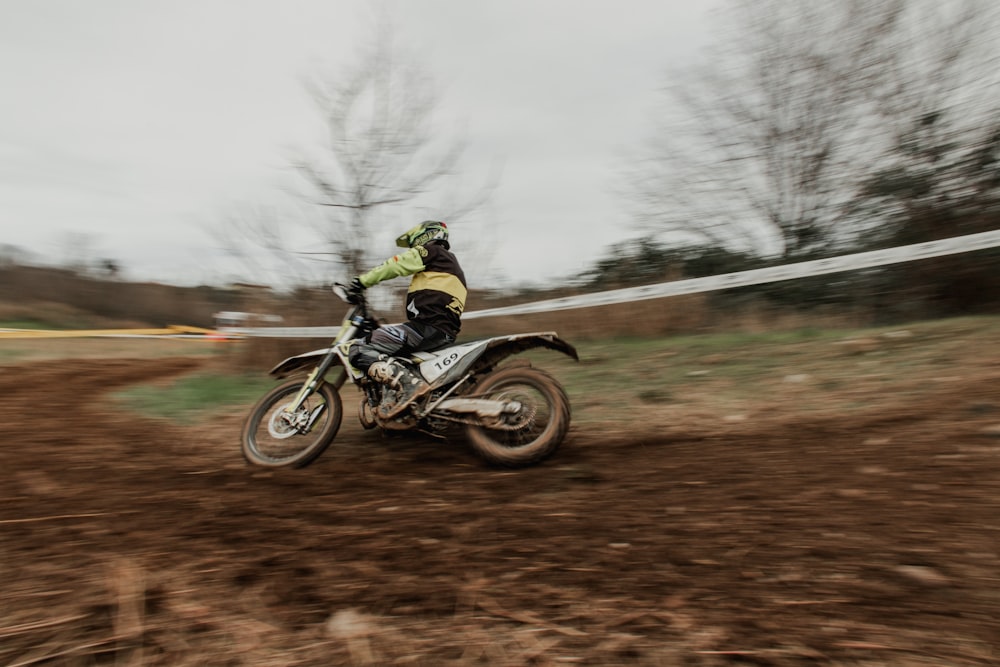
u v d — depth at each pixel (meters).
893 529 2.78
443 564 2.68
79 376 9.55
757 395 5.61
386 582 2.52
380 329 4.44
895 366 5.90
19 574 2.58
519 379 4.16
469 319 9.45
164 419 6.05
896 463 3.63
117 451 4.77
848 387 5.49
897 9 10.27
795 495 3.29
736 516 3.07
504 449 4.12
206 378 8.38
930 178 9.16
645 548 2.77
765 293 9.88
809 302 9.61
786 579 2.42
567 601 2.34
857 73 10.64
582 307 8.72
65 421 5.90
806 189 11.33
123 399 7.15
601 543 2.85
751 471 3.75
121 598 2.35
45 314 22.25
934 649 1.93
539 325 9.37
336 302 8.74
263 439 4.68
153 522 3.20
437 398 4.27
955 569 2.39
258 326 8.77
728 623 2.14
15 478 3.98
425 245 4.61
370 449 4.82
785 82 11.18
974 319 7.34
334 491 3.77
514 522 3.16
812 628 2.08
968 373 5.35
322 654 2.02
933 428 4.19
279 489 3.81
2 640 2.09
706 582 2.43
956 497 3.06
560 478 3.88
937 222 9.04
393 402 4.31
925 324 7.47
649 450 4.41
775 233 11.70
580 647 2.04
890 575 2.39
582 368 7.27
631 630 2.13
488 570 2.62
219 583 2.51
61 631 2.14
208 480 4.00
